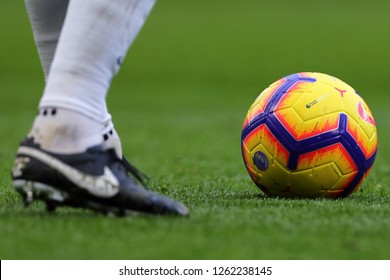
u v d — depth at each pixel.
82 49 8.98
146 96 50.66
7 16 82.75
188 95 51.91
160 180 16.42
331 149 11.69
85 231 8.66
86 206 9.23
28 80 57.44
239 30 82.00
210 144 27.73
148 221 9.06
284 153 11.70
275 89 12.09
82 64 9.01
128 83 57.69
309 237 8.67
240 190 13.77
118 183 9.17
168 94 52.09
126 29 9.16
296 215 9.77
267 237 8.62
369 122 12.11
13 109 41.41
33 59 66.31
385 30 81.19
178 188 13.91
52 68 9.14
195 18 89.06
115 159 9.42
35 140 9.05
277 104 11.83
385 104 46.81
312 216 9.74
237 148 26.42
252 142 12.16
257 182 12.37
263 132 11.90
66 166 8.96
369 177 18.34
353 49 71.94
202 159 22.75
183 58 69.06
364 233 8.87
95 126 9.17
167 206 9.28
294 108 11.70
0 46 70.25
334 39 76.69
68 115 8.95
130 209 9.22
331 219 9.58
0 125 33.47
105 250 8.07
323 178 11.82
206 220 9.24
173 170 19.42
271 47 73.56
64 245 8.21
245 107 45.44
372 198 12.56
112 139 9.68
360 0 102.31
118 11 9.04
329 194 12.08
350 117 11.82
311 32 80.69
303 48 72.69
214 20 87.94
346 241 8.52
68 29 9.06
